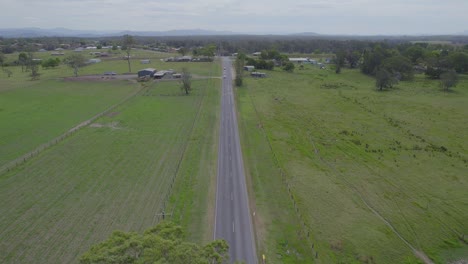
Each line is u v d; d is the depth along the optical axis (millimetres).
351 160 65250
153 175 56312
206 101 106688
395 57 163625
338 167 62094
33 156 62406
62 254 37219
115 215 44812
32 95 110000
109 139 72000
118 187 52156
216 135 76312
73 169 57750
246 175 57375
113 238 24469
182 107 98938
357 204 49969
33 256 36812
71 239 39812
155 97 111000
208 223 43719
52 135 73438
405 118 92438
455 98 115250
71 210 45750
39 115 87938
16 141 69438
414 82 148000
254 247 39531
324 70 185750
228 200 49406
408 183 56594
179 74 150500
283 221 44812
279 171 59250
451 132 81250
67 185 52406
